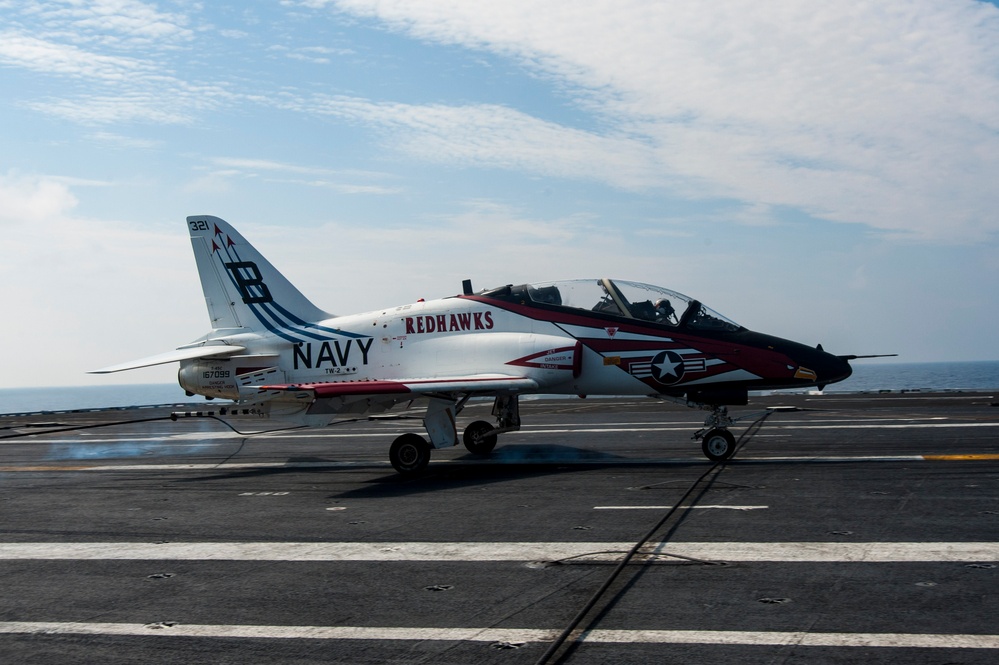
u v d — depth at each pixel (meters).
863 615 6.12
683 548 8.27
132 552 9.04
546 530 9.38
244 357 18.06
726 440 14.76
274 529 10.06
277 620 6.52
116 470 16.86
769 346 15.09
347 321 17.58
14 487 14.52
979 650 5.42
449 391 14.68
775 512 9.90
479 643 5.84
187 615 6.73
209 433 26.08
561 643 5.77
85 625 6.55
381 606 6.78
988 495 10.66
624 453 16.88
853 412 26.56
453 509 11.01
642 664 5.36
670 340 15.42
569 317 16.00
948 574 7.11
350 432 24.83
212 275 18.61
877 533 8.65
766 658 5.38
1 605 7.16
